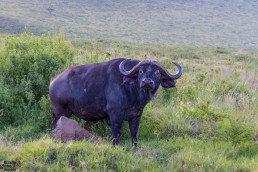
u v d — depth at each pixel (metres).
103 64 26.59
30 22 184.12
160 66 24.48
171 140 26.86
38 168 20.39
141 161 22.08
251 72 60.47
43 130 28.41
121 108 25.38
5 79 31.47
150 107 30.75
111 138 26.08
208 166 22.23
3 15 191.75
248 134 26.88
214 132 27.83
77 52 43.25
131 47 122.50
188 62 90.19
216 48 150.88
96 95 26.06
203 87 38.00
